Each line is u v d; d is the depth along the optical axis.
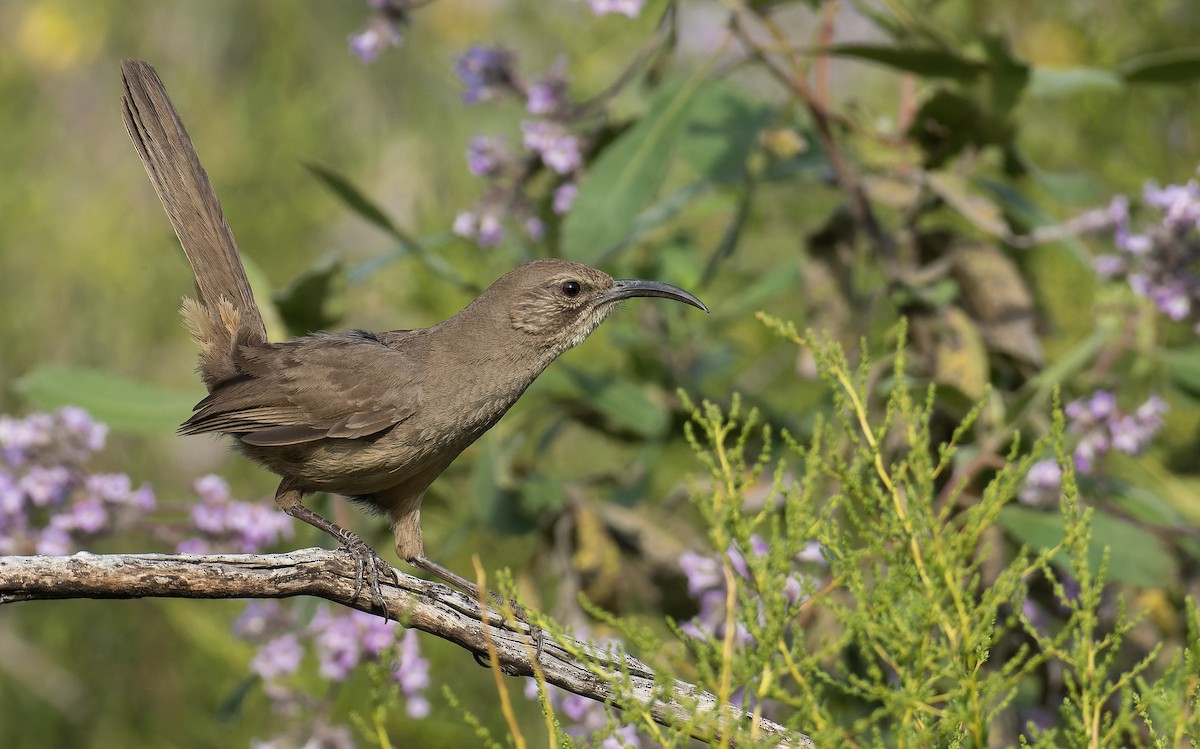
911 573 5.41
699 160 10.48
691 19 12.72
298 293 10.02
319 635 9.61
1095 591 5.33
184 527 9.62
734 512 5.41
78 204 13.80
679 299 8.90
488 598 8.24
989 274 10.12
